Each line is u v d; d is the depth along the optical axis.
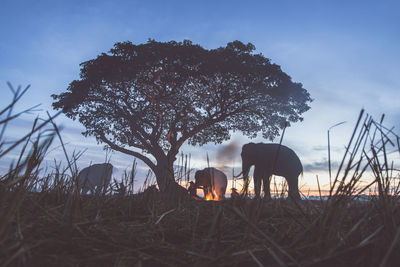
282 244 1.57
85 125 21.70
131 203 2.36
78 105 21.62
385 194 1.57
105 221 1.78
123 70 20.34
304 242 1.50
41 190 2.31
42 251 1.31
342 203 1.51
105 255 1.27
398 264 1.26
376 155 1.52
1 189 1.42
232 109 22.88
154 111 22.98
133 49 21.28
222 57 21.31
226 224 1.82
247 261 1.35
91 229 1.62
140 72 21.22
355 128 1.40
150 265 1.35
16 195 1.20
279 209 2.15
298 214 2.04
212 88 22.12
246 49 22.27
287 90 21.86
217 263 1.29
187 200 2.56
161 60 21.50
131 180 2.64
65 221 1.60
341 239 1.43
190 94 22.95
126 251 1.32
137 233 1.70
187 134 22.31
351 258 1.36
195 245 1.60
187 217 2.07
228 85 21.41
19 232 1.20
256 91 21.61
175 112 23.16
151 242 1.59
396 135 1.42
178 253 1.48
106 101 21.98
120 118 22.25
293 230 1.76
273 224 1.80
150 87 22.27
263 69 21.22
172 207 2.40
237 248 1.45
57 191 2.32
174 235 1.77
